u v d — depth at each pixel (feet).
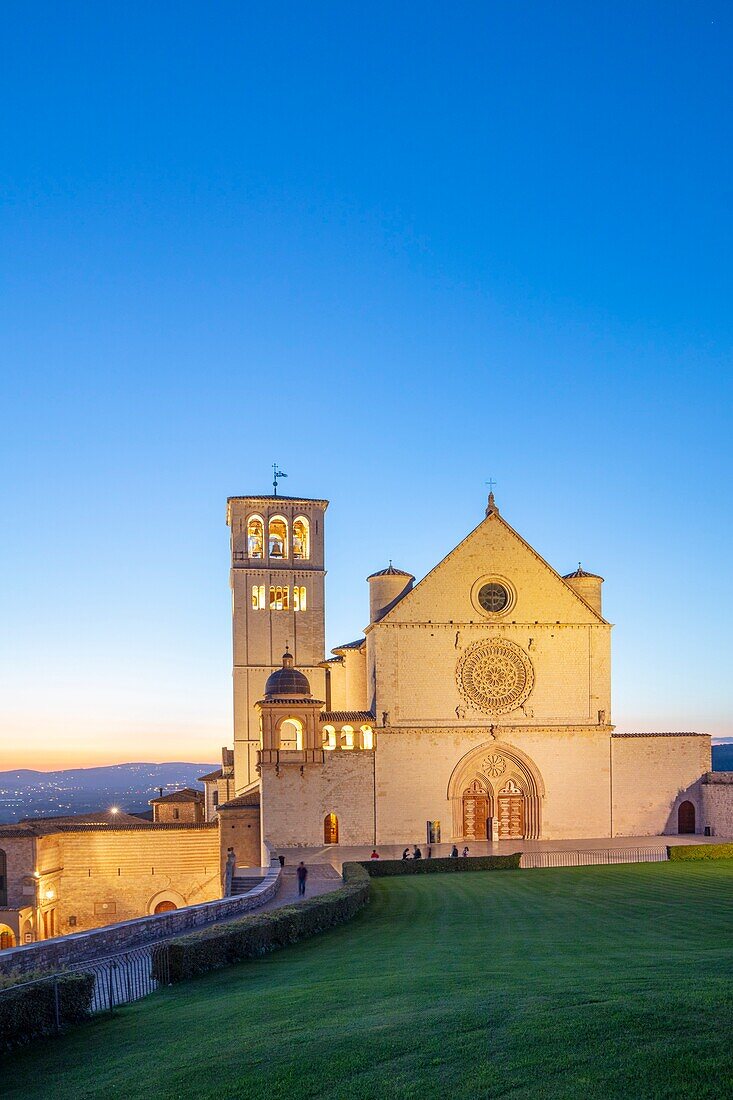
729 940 108.88
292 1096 56.03
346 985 89.86
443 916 147.43
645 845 270.87
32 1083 68.74
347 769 289.12
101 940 121.49
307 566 387.34
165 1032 78.95
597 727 298.56
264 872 241.35
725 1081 49.73
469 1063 57.06
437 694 295.28
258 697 376.89
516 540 304.30
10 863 277.85
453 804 291.58
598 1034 59.00
